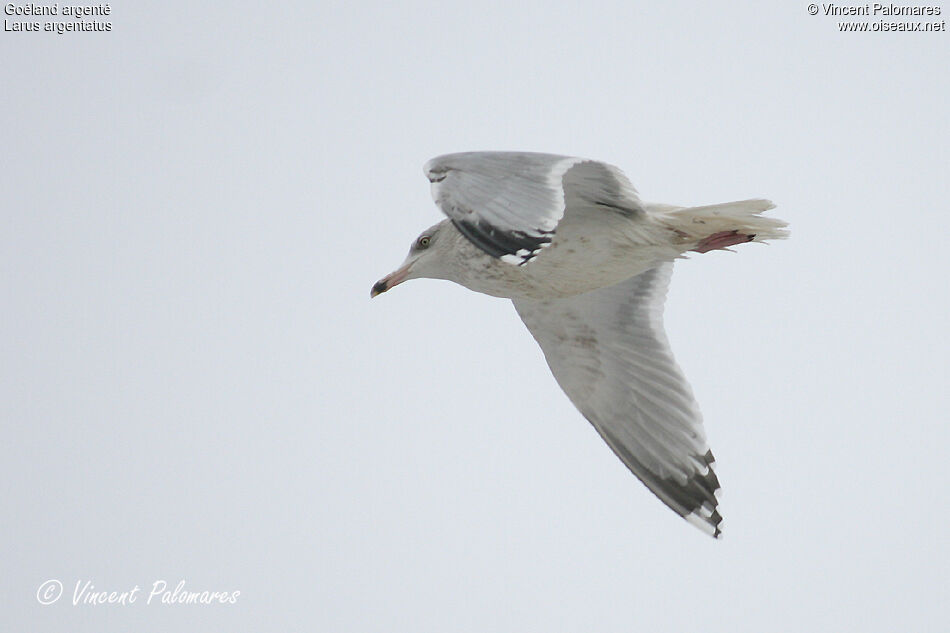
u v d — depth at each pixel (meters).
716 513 13.68
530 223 9.57
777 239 12.22
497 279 12.91
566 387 14.28
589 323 13.87
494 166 9.86
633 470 14.13
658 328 13.79
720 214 12.02
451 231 13.20
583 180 11.62
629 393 14.02
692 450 13.70
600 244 12.30
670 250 12.39
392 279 13.38
